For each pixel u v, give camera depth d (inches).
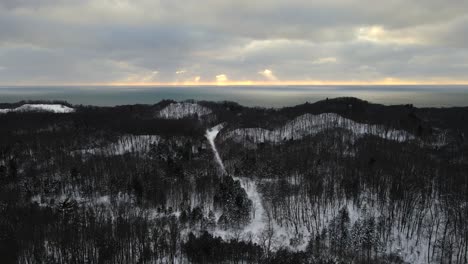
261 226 3823.8
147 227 3673.7
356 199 3892.7
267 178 4608.8
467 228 3314.5
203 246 3334.2
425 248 3393.2
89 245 3292.3
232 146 5575.8
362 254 3341.5
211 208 4192.9
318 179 4222.4
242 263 3275.1
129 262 3233.3
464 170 4249.5
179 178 4621.1
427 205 3708.2
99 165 4867.1
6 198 4092.0
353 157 4771.2
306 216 3806.6
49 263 3105.3
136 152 5339.6
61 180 4606.3
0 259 3065.9
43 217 3703.3
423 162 4483.3
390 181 3996.1
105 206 4146.2
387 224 3597.4
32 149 5290.4
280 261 3250.5
